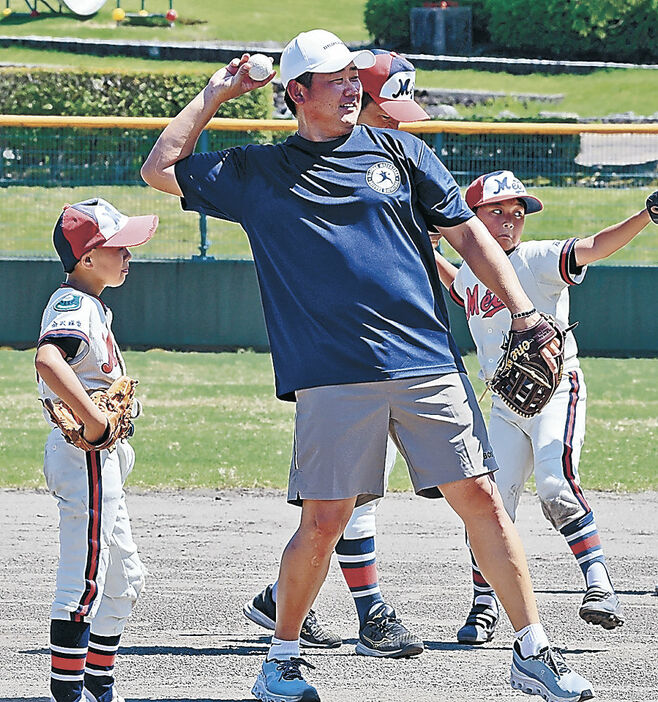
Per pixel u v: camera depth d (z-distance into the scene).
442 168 11.13
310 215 10.66
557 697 10.34
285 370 10.72
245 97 56.81
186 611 14.45
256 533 18.67
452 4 81.50
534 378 10.93
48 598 14.80
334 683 11.78
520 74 73.06
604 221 43.16
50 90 59.75
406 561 17.08
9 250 39.50
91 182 44.59
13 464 23.06
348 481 10.56
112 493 10.60
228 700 11.21
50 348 10.26
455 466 10.57
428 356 10.62
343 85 10.77
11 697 11.16
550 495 13.48
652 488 21.94
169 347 37.91
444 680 11.90
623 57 77.00
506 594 10.68
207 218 39.41
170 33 87.12
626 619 14.20
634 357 37.84
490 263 10.96
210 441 25.17
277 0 99.50
